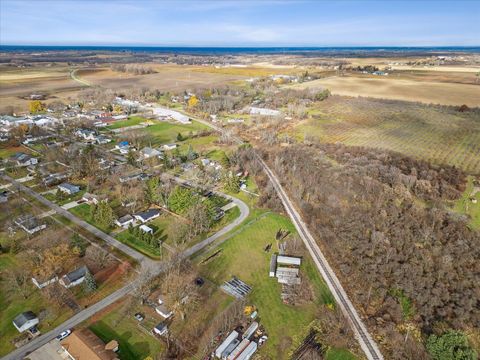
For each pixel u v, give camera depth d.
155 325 66.62
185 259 85.50
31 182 125.62
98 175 128.38
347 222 99.81
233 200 117.75
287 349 62.88
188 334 65.06
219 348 61.03
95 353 58.28
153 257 86.81
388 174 124.81
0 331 64.31
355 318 69.88
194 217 97.62
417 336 66.69
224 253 89.62
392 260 83.75
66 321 66.81
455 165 137.12
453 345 61.19
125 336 63.97
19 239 91.62
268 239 96.50
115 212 106.38
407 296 74.81
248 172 139.88
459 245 87.31
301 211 111.19
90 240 92.38
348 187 119.19
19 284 75.75
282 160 144.00
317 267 85.19
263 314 70.56
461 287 75.31
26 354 59.72
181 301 70.44
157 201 112.31
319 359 60.56
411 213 102.56
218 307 71.75
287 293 75.81
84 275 76.81
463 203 109.75
